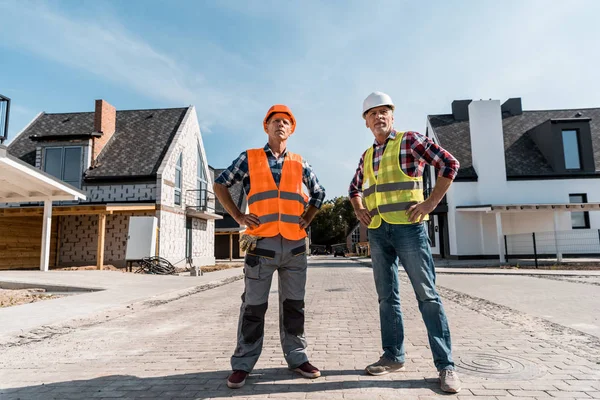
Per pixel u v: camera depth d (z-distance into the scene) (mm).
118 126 19781
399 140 3006
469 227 19844
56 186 12344
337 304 6660
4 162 10312
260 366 3225
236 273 14539
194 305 6891
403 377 2863
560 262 16219
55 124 19641
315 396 2514
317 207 3213
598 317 5141
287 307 3029
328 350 3682
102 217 14047
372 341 4031
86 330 4805
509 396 2457
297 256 3027
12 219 14969
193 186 20375
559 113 23797
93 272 12453
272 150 3148
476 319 5066
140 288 9172
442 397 2459
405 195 2934
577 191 19969
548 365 3086
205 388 2721
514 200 19922
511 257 19516
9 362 3451
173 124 19578
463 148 21828
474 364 3125
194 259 20031
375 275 3119
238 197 30875
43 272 12148
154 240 15008
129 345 4023
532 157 21141
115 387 2771
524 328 4496
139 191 16500
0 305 7082
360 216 3289
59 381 2924
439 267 15281
